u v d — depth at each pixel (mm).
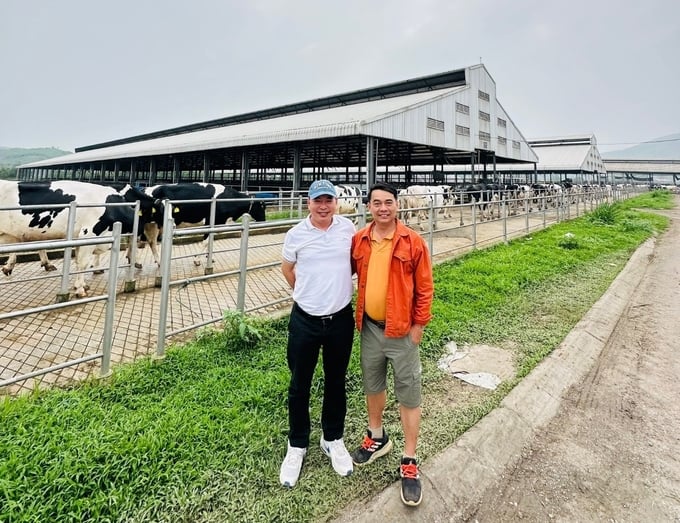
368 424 2660
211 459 2193
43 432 2227
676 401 3217
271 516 1911
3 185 5355
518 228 12688
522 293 5781
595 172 52500
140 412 2520
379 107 20547
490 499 2195
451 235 11289
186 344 3641
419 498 2061
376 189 2197
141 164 40188
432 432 2631
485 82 24250
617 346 4289
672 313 5309
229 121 36594
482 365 3619
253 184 42094
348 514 1984
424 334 4117
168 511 1872
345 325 2268
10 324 4098
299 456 2205
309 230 2285
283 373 3133
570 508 2135
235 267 7113
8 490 1799
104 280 6102
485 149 24766
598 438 2738
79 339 3781
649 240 11406
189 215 7629
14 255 5945
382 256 2232
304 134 16547
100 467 2004
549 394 3232
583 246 9391
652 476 2375
